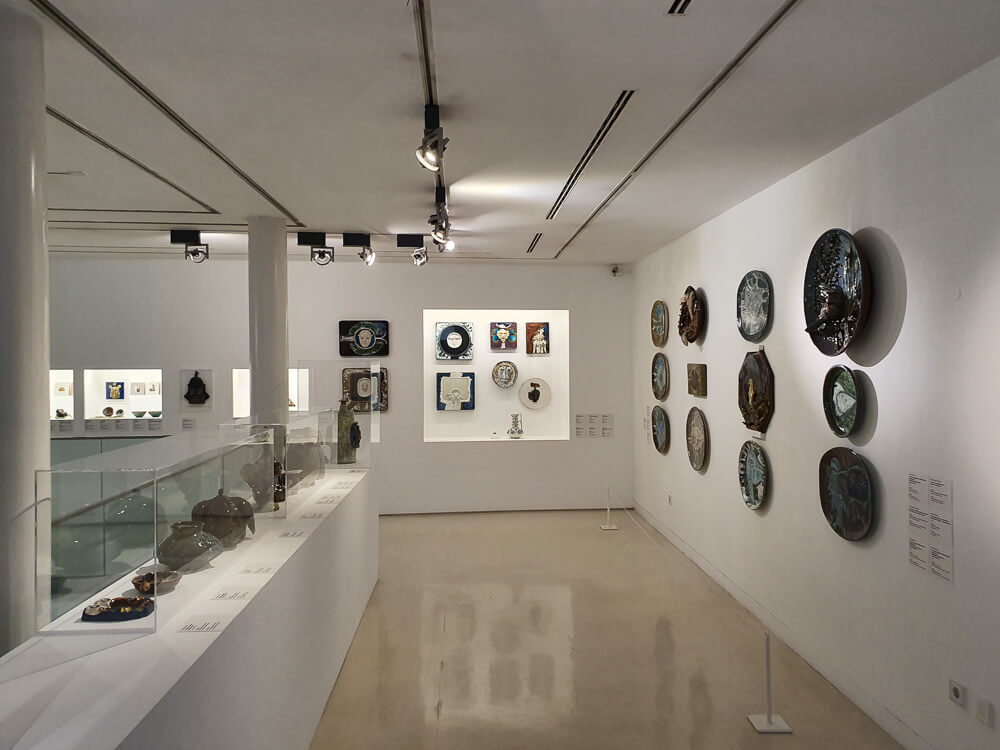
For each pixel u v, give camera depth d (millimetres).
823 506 4527
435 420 10039
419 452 9664
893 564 3873
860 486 4102
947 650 3443
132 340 8914
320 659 4160
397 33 2764
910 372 3695
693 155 4469
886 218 3871
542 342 10094
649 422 9008
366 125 3850
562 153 4395
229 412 8969
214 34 2766
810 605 4812
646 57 3012
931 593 3557
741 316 5793
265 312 6262
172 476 2766
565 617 5820
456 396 10008
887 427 3900
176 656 2305
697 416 7008
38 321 2654
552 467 9828
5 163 2547
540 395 10133
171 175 4898
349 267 9508
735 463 6113
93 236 7258
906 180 3697
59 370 8844
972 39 2881
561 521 9195
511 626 5637
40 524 2307
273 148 4270
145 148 4266
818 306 4457
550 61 3035
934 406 3516
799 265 4852
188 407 8938
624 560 7445
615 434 9867
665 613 5887
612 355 9844
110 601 2393
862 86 3377
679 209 6121
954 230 3354
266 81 3236
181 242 6922
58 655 2289
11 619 2500
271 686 3115
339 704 4359
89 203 5781
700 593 6367
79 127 3877
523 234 7324
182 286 8961
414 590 6539
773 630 5414
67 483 2352
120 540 2430
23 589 2535
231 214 6211
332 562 4559
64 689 2076
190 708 2217
